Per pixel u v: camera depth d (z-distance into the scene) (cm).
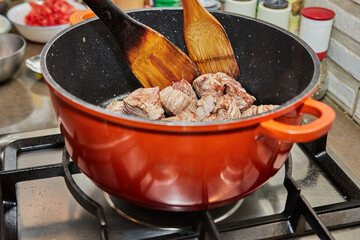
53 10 137
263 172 60
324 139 81
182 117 76
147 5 138
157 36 79
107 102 92
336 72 111
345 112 109
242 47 86
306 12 105
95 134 54
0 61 111
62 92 53
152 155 52
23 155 84
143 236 66
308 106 54
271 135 51
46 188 76
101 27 83
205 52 88
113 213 70
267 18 119
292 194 65
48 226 68
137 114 80
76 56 79
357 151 94
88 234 67
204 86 87
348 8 101
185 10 82
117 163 55
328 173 79
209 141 50
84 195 66
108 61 88
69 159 77
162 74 86
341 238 65
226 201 61
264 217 66
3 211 66
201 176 54
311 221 62
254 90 88
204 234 61
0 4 150
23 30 134
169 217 69
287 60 75
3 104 112
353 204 68
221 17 85
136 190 58
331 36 110
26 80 123
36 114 108
